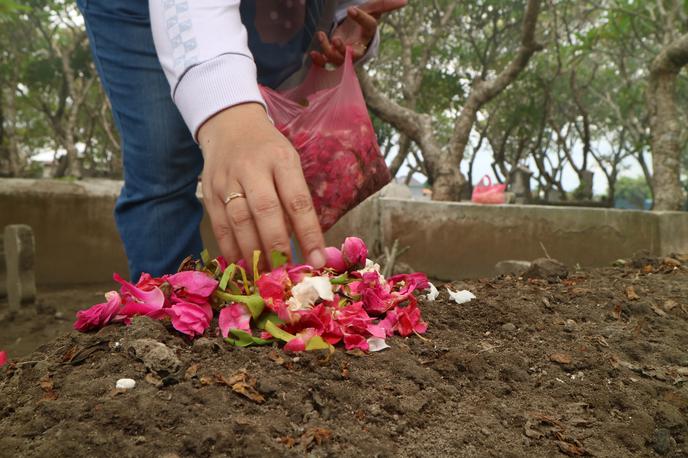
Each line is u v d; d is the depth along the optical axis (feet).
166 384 3.07
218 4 4.15
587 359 4.01
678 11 22.13
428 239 15.60
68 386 3.05
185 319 3.61
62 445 2.57
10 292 12.66
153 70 5.59
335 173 5.57
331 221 5.65
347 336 3.63
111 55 5.66
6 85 37.14
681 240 14.39
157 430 2.70
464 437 3.00
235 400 2.96
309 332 3.54
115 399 2.89
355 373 3.36
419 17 31.37
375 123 40.37
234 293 3.81
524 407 3.41
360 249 4.34
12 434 2.74
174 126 5.68
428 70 35.24
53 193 16.10
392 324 4.11
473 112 19.88
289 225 3.67
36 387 3.15
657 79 17.07
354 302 4.04
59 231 16.21
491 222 14.80
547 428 3.18
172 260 6.07
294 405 2.97
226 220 3.65
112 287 16.07
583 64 45.52
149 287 3.95
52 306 13.33
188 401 2.91
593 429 3.24
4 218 15.52
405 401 3.18
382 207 16.44
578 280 6.35
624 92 36.27
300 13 6.57
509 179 39.22
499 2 35.01
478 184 20.10
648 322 4.95
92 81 35.55
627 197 90.48
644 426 3.32
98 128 50.11
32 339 11.00
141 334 3.48
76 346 3.57
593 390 3.66
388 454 2.73
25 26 33.88
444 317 4.74
